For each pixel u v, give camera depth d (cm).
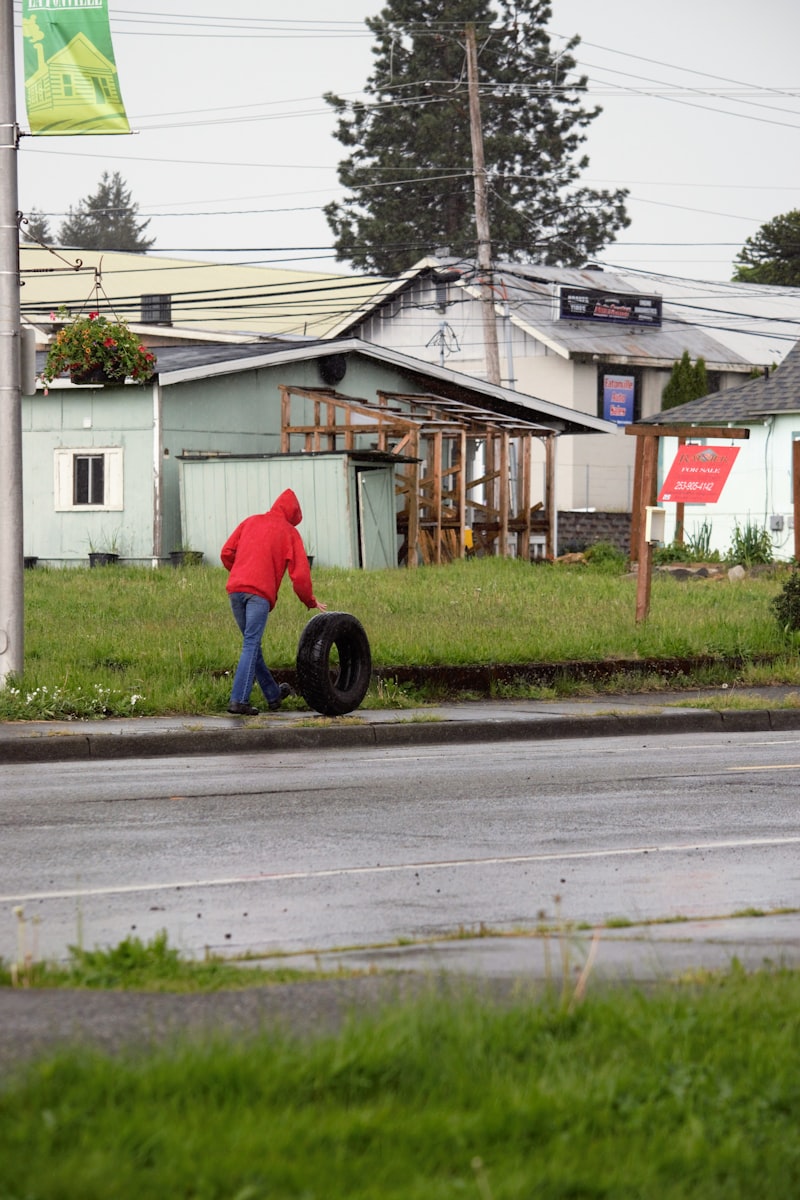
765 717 3188
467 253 13475
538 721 2961
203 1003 988
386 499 6169
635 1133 759
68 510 6244
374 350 6975
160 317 10169
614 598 4812
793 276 15188
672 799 2095
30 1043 878
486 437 7106
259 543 2895
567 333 10162
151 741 2603
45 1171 674
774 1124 778
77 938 1284
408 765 2469
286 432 6481
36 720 2764
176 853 1669
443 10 13825
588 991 1004
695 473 4069
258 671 2950
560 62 13925
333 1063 811
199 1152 700
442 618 4062
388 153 13788
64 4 2883
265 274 13012
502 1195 673
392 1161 705
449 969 1116
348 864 1617
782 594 4128
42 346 9081
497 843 1748
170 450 6144
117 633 3566
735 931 1285
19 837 1762
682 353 10238
